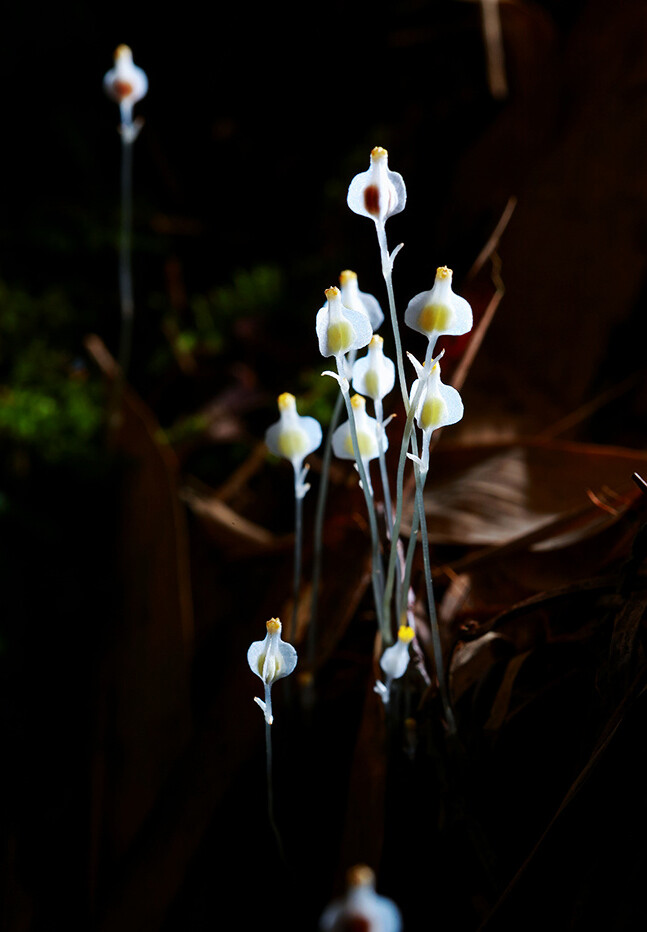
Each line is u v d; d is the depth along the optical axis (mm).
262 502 310
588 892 190
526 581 236
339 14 420
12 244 428
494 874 209
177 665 259
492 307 241
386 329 363
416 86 417
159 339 412
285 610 250
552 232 312
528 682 220
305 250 437
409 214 401
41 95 455
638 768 194
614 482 243
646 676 197
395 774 220
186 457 353
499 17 354
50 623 288
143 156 460
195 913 226
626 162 306
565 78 347
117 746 257
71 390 374
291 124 446
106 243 427
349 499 257
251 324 395
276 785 233
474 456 254
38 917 244
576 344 295
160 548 275
